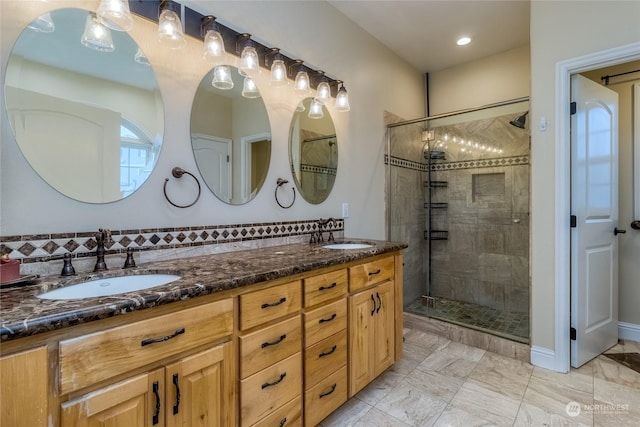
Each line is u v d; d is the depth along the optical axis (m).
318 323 1.45
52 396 0.74
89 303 0.81
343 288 1.61
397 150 3.19
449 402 1.73
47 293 1.00
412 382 1.93
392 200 3.11
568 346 2.05
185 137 1.59
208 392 1.04
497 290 3.05
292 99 2.15
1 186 1.08
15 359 0.68
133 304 0.83
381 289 1.89
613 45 1.83
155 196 1.47
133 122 1.41
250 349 1.17
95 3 1.31
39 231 1.15
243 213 1.85
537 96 2.11
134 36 1.41
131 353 0.86
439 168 3.40
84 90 1.28
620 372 2.02
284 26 2.08
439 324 2.66
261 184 1.95
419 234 3.44
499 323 2.65
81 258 1.24
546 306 2.09
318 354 1.45
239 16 1.81
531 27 2.13
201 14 1.64
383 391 1.84
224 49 1.70
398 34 2.90
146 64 1.45
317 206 2.35
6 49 1.11
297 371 1.36
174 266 1.31
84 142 1.27
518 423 1.55
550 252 2.06
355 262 1.68
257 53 1.88
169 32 1.39
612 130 2.31
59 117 1.21
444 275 3.38
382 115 3.03
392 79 3.19
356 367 1.68
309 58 2.27
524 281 2.90
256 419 1.19
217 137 1.73
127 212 1.38
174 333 0.95
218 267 1.29
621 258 2.53
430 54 3.29
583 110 2.07
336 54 2.51
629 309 2.50
